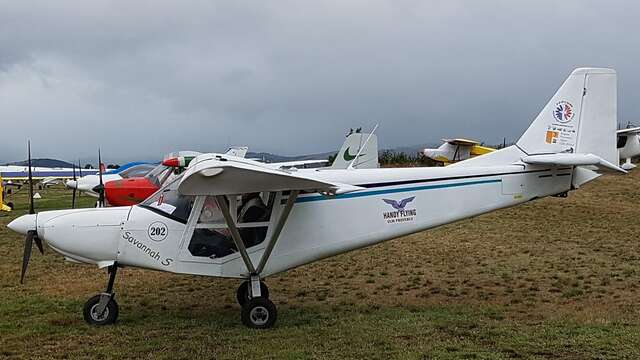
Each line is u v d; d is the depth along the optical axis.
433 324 6.02
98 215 6.16
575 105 7.53
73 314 6.61
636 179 24.97
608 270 8.64
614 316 6.26
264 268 6.34
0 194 20.67
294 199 5.89
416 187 6.83
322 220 6.49
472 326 5.93
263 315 6.01
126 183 12.65
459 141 37.56
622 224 13.88
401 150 41.47
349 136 24.12
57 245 6.04
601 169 7.53
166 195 6.29
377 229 6.67
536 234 12.55
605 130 7.56
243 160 6.50
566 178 7.42
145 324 6.18
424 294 7.64
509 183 7.18
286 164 20.56
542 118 7.46
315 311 6.79
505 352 5.05
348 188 5.95
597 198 19.52
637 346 5.14
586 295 7.29
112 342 5.48
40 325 6.11
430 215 6.88
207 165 5.30
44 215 6.21
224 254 6.20
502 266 9.27
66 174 55.56
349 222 6.58
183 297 7.54
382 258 10.15
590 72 7.55
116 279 8.71
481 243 11.55
